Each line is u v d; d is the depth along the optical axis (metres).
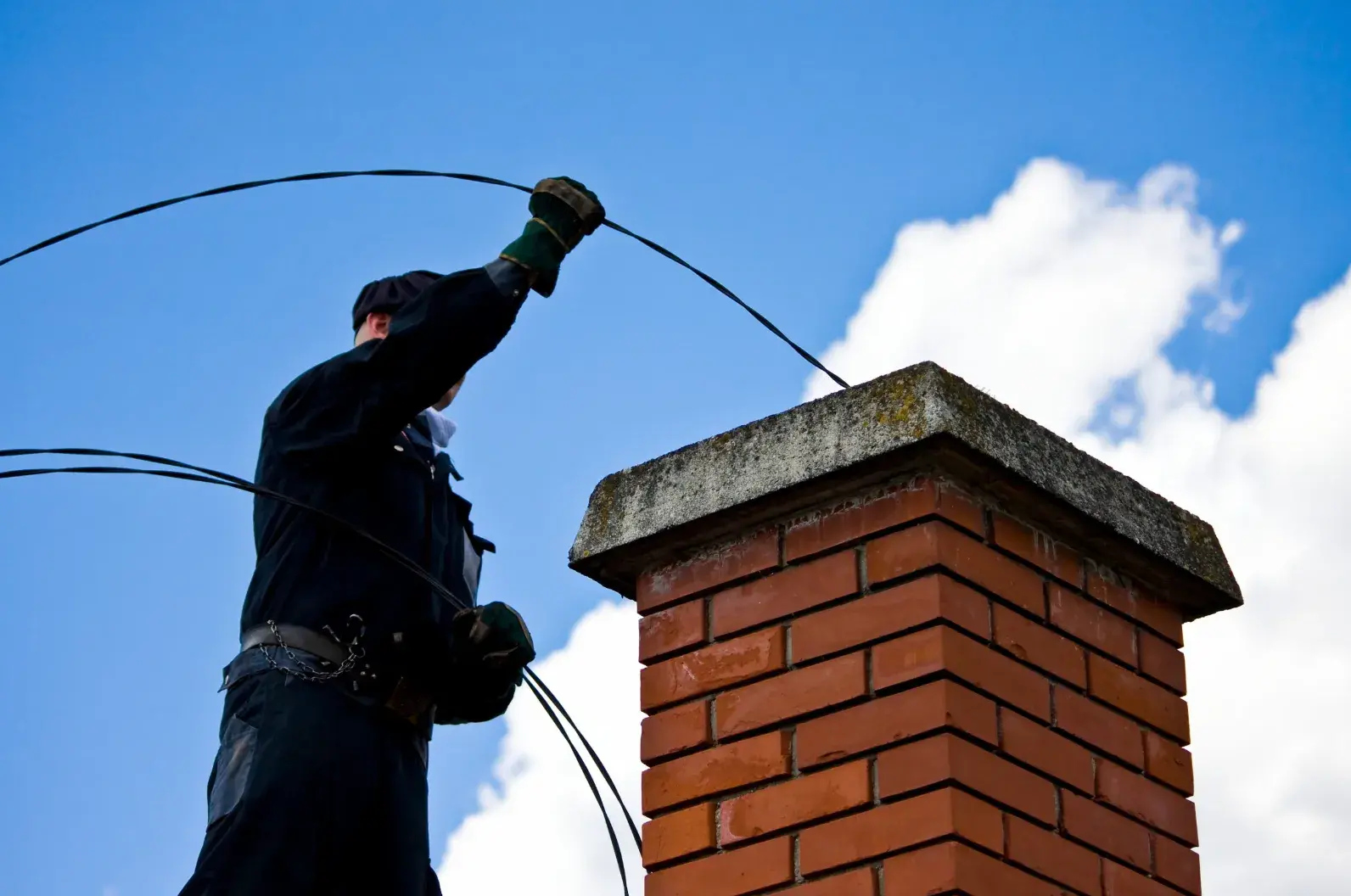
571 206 5.04
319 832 4.75
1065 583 5.61
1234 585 5.97
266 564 5.02
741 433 5.69
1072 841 5.30
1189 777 5.71
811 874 5.13
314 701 4.86
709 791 5.39
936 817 4.99
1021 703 5.31
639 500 5.79
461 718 5.18
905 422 5.33
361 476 5.06
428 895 4.98
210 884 4.65
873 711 5.20
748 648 5.48
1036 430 5.59
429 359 4.88
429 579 4.93
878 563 5.34
